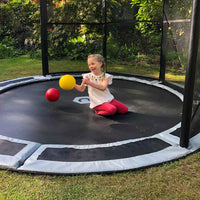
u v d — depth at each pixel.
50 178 1.98
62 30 6.46
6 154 2.28
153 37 6.52
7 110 3.57
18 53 8.44
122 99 4.14
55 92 3.64
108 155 2.29
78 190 1.84
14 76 5.69
